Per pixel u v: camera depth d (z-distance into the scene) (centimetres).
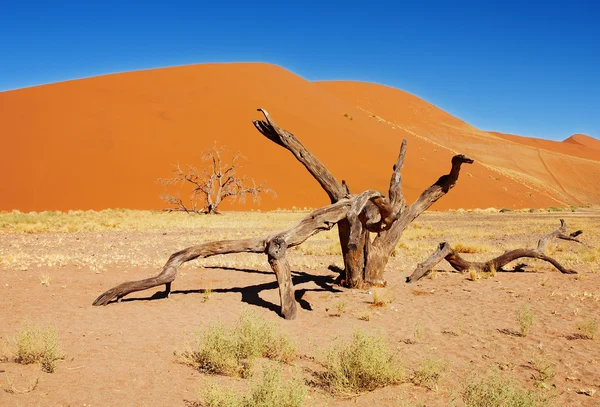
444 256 1272
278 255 873
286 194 5188
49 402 450
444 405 480
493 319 838
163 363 577
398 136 8300
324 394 504
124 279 1148
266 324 668
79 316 793
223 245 935
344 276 1138
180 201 4234
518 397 453
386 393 512
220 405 442
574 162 11944
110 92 6225
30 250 1658
